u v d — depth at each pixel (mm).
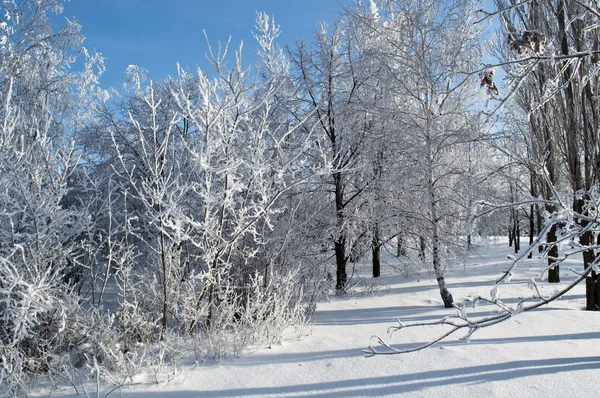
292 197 9328
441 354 4695
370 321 6918
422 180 9148
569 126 7961
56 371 4312
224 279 6016
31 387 4148
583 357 4434
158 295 5762
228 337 5598
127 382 4125
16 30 10867
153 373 4363
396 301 9109
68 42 11055
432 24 8836
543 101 3330
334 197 12273
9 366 3932
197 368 4504
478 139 8625
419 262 13953
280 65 11883
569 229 2465
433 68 8906
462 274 13359
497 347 4906
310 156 10359
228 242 5672
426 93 8852
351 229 11125
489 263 15953
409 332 5828
